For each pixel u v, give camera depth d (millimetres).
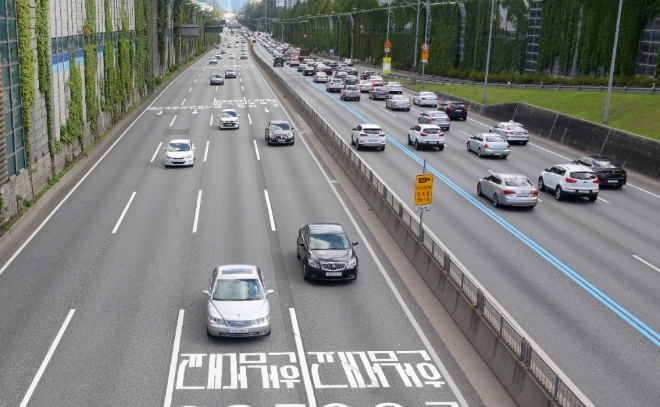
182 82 104688
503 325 18000
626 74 71562
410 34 133750
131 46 73812
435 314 21719
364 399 16359
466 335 20047
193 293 23078
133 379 17172
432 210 34469
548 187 38969
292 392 16641
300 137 56531
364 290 23750
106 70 58625
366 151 51000
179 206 34594
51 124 39438
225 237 29391
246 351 18891
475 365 18281
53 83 40531
